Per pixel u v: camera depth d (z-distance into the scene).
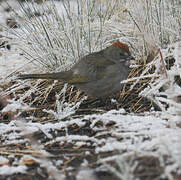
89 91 10.48
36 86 11.66
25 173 7.31
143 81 11.09
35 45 12.42
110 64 10.16
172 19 11.76
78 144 8.18
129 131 8.20
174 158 6.45
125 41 12.13
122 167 6.38
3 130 9.28
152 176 6.52
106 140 8.12
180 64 10.51
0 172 7.36
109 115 9.02
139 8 12.04
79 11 12.82
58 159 7.72
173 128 7.82
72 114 10.11
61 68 11.84
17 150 8.25
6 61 13.23
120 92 10.98
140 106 10.10
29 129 9.10
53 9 12.73
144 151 6.99
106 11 12.79
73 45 12.00
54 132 9.06
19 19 13.47
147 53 11.85
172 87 9.32
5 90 11.40
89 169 7.09
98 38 12.02
